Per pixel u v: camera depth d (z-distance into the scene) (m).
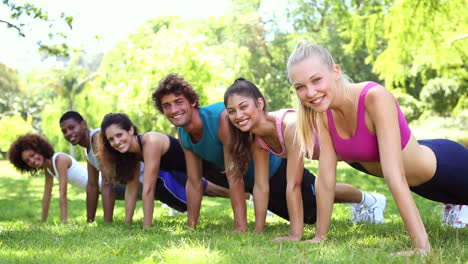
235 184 5.00
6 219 7.77
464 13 13.34
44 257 3.56
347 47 15.95
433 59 15.09
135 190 5.90
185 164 5.91
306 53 3.54
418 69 16.58
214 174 5.76
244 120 4.50
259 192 4.87
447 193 4.22
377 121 3.61
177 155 5.83
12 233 4.86
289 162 4.47
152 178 5.59
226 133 4.95
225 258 3.39
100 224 5.80
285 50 35.50
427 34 13.78
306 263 3.13
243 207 5.05
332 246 3.69
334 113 3.83
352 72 34.41
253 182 5.41
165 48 19.83
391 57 14.28
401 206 3.49
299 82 3.54
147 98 20.14
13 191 13.23
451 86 22.03
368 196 5.70
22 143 6.55
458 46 14.06
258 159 4.82
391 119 3.58
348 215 6.40
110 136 5.52
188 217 5.48
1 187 14.41
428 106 24.06
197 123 5.07
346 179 12.88
